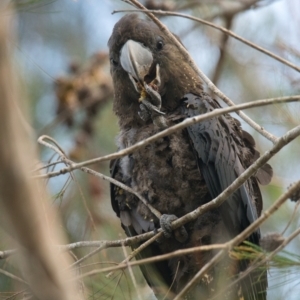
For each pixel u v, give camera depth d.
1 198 4.43
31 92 11.69
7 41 4.49
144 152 8.55
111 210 10.48
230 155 8.43
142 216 8.62
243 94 11.81
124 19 9.12
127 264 5.98
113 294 6.72
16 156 4.40
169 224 7.92
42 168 7.06
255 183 9.06
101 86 11.71
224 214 8.01
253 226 5.69
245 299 7.78
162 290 8.27
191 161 8.44
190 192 8.48
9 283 7.14
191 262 8.45
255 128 6.89
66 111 11.58
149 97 8.55
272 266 5.92
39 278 4.75
